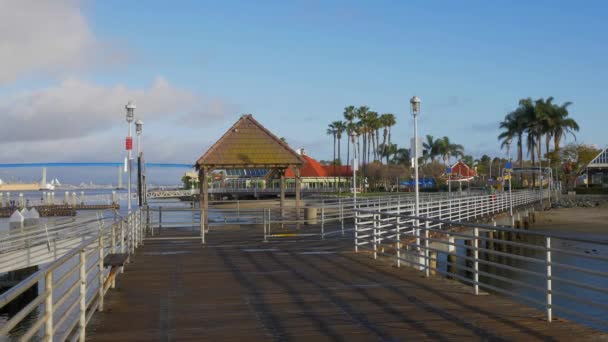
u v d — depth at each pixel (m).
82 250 7.60
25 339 4.57
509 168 55.75
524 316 9.09
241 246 20.11
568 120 79.56
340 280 12.74
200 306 10.14
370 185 108.00
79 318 7.56
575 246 34.06
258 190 92.50
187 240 22.42
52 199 85.25
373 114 108.19
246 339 7.97
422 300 10.45
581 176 108.06
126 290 11.71
